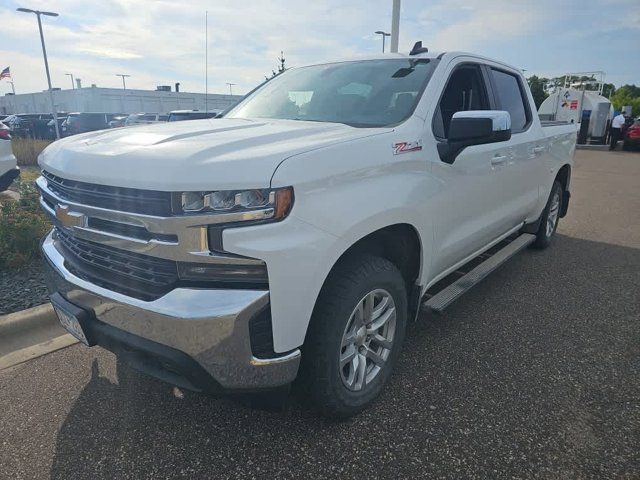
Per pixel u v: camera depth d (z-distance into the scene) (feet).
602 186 37.93
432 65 10.71
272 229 6.47
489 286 15.08
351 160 7.54
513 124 13.92
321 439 8.02
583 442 7.95
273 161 6.57
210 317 6.31
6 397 9.18
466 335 11.73
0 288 13.58
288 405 8.91
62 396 9.21
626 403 9.03
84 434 8.18
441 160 9.71
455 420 8.50
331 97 10.87
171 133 8.04
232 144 7.06
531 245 19.13
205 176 6.25
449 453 7.70
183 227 6.30
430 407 8.86
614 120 77.10
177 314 6.33
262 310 6.54
